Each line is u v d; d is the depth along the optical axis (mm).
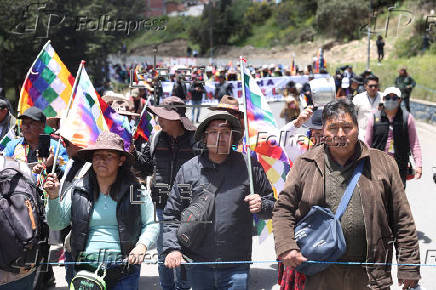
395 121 5508
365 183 2678
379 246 2646
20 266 3092
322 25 47375
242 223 3170
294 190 2785
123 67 23344
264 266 4863
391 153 5559
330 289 2740
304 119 4016
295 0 56750
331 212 2674
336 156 2744
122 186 3107
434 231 5680
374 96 6199
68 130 3637
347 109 2693
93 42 19719
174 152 4227
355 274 2721
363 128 6281
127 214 3090
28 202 3074
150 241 3145
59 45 18516
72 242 3111
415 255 2668
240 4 60031
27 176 3189
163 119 4199
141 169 4340
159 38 54094
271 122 3912
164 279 4125
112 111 4281
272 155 3914
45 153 4160
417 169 5605
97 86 20531
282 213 2787
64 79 4684
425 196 7062
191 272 3225
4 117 5762
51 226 3154
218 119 3172
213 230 3135
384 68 26469
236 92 14180
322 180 2727
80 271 3029
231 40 58344
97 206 3086
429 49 29656
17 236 3012
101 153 3051
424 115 15945
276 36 55531
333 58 40031
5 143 4973
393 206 2723
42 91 4641
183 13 57562
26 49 17844
